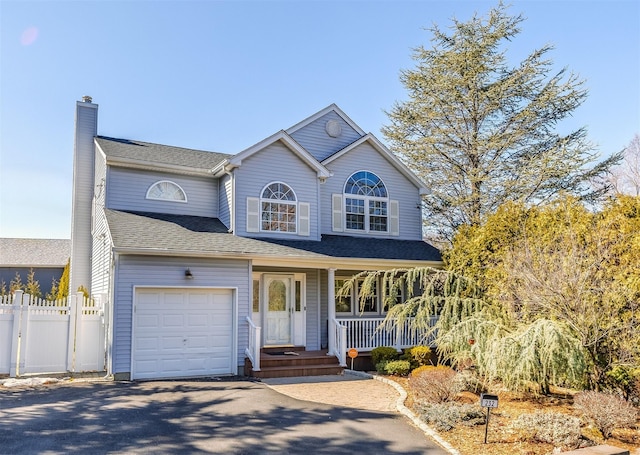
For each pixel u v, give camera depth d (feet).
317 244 50.31
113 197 47.88
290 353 47.65
